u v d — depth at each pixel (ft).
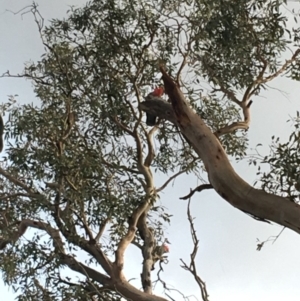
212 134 22.59
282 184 21.06
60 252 28.50
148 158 31.37
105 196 27.35
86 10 28.45
